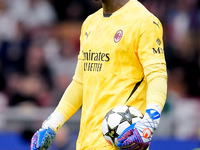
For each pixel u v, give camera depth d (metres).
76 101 14.02
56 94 35.31
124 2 12.99
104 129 12.29
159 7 41.78
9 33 40.88
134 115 12.16
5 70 37.62
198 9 41.59
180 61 37.94
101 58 12.83
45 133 13.32
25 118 29.88
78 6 43.00
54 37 41.19
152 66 12.00
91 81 13.08
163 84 11.89
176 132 29.84
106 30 12.88
